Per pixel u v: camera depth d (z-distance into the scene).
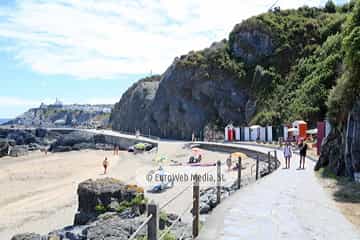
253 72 87.62
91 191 22.78
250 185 19.11
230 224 11.38
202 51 102.12
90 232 15.20
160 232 11.30
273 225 11.30
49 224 26.03
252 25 91.94
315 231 10.78
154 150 74.12
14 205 33.53
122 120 138.88
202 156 57.25
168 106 104.94
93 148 98.12
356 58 20.67
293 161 32.22
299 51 84.88
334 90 25.05
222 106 88.25
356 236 10.37
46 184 45.25
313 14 95.31
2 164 70.50
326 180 20.59
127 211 20.28
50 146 103.69
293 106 67.25
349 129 20.53
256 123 74.75
